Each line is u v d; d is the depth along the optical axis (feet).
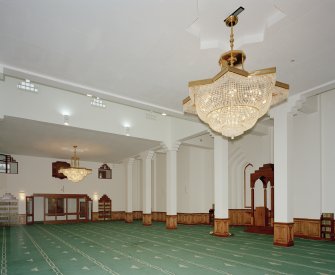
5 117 32.55
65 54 20.74
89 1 15.03
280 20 16.48
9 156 59.67
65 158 65.41
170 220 47.11
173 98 30.17
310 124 37.19
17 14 16.06
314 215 35.58
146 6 15.42
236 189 55.57
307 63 22.06
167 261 22.98
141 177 74.43
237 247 29.07
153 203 68.74
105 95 28.45
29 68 22.98
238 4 15.74
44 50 20.13
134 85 26.61
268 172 41.50
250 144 50.62
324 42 18.83
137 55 20.84
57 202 65.67
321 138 36.52
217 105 17.20
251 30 18.34
